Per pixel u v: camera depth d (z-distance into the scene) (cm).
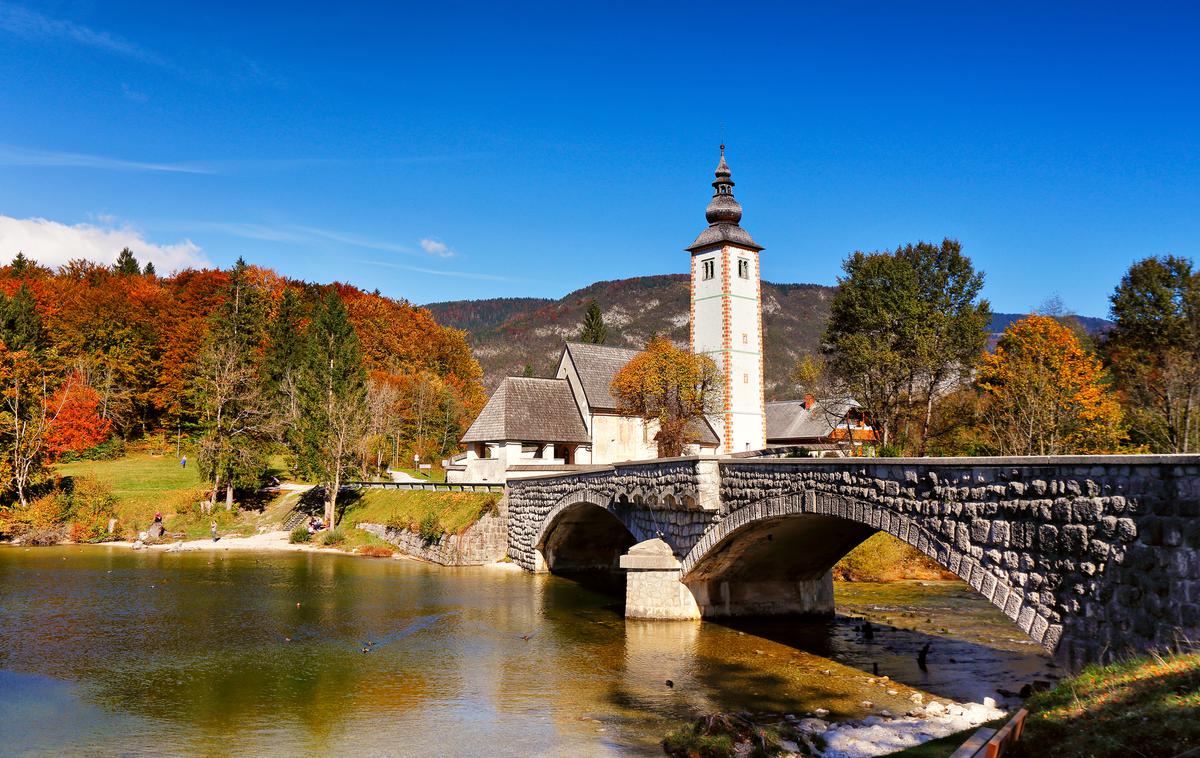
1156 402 4984
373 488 7794
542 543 5253
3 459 6788
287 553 6344
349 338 9156
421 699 2414
